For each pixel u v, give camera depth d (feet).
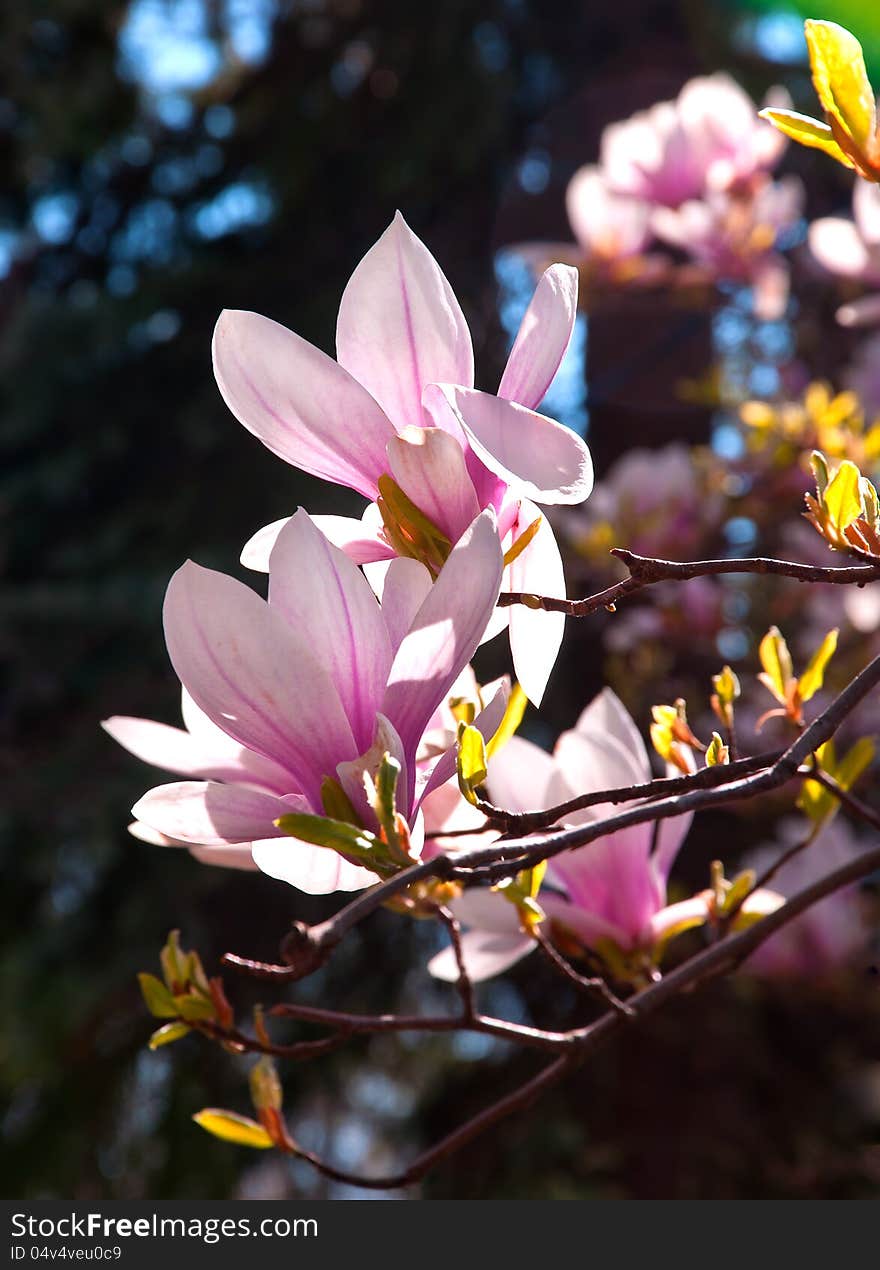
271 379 3.30
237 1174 16.05
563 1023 15.90
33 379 18.62
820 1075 14.51
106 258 21.62
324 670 3.21
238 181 20.57
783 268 8.35
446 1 18.90
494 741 3.65
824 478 3.45
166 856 15.70
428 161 18.89
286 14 20.17
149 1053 16.26
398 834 3.18
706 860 14.26
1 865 15.49
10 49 18.71
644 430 16.79
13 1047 14.85
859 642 8.06
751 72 17.76
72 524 19.01
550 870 4.17
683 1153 14.10
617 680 8.86
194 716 3.35
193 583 3.18
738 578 8.69
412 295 3.31
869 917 8.16
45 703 17.10
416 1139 16.74
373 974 16.83
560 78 19.40
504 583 3.42
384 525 3.33
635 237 8.17
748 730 8.26
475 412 3.19
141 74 19.89
